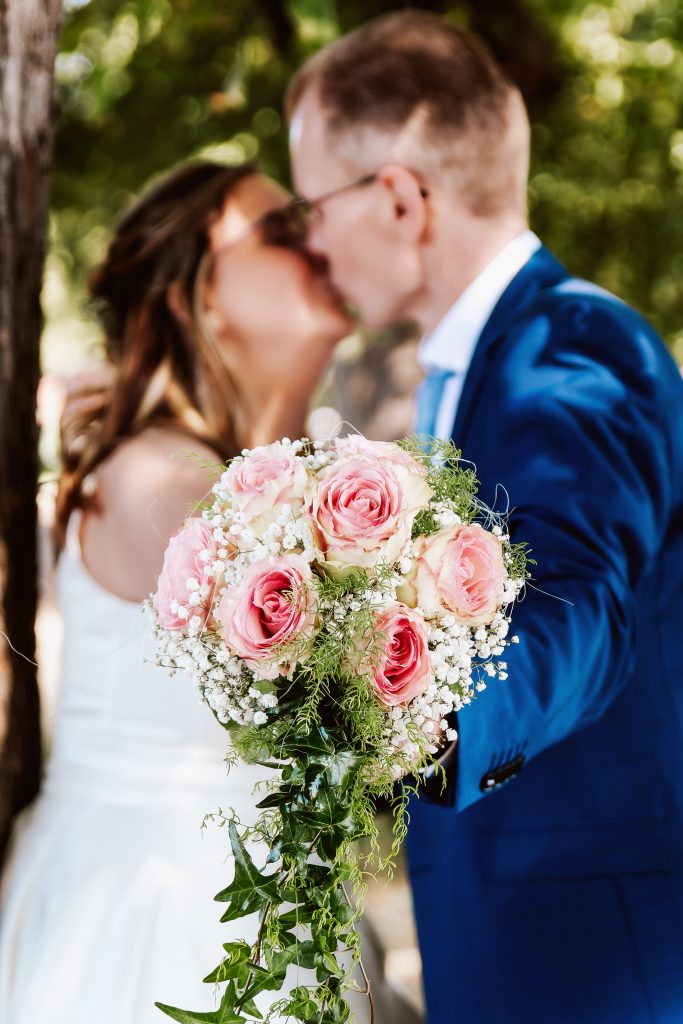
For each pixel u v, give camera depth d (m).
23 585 1.95
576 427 1.50
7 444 1.90
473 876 1.66
